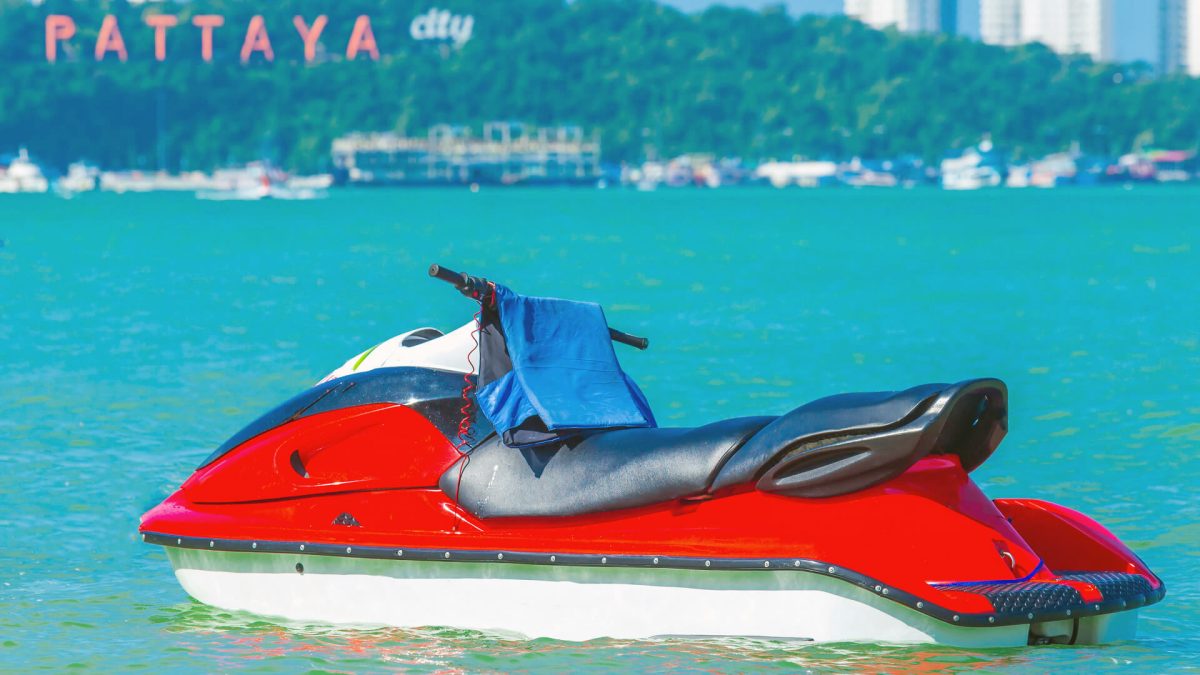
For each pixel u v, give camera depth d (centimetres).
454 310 9906
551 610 2669
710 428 2666
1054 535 2783
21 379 6128
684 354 7062
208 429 4916
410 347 2972
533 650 2616
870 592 2509
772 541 2552
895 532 2541
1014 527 2792
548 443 2742
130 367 6562
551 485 2702
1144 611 2898
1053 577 2614
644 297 11338
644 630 2623
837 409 2541
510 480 2730
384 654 2623
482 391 2792
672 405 5391
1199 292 11662
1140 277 13725
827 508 2562
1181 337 7956
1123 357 6981
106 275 14438
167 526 2936
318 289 12238
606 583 2633
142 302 10719
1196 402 5391
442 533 2731
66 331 8344
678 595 2597
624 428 2775
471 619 2720
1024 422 5022
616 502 2652
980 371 6438
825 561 2514
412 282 13238
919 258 17725
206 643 2714
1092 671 2477
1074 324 8831
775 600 2555
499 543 2681
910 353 7156
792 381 6062
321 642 2705
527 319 2805
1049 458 4394
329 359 6900
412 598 2755
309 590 2827
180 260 17650
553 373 2783
